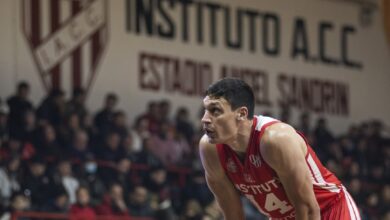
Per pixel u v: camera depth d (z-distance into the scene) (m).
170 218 27.14
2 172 25.48
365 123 38.94
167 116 33.28
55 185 25.78
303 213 9.92
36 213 24.78
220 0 38.22
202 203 29.84
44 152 27.50
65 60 33.97
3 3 32.81
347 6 42.00
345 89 41.25
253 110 9.88
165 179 30.36
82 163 28.14
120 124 30.41
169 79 36.34
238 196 10.76
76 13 34.50
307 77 40.16
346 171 34.53
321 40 40.91
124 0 35.72
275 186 10.15
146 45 35.97
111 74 34.97
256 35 39.03
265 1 39.56
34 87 33.06
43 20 33.69
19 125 28.25
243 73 38.41
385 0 42.69
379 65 42.44
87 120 30.03
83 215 25.30
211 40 37.72
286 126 9.89
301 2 40.59
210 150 10.29
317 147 35.34
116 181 28.33
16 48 32.84
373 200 33.22
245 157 10.00
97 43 34.84
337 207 10.67
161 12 36.53
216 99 9.70
